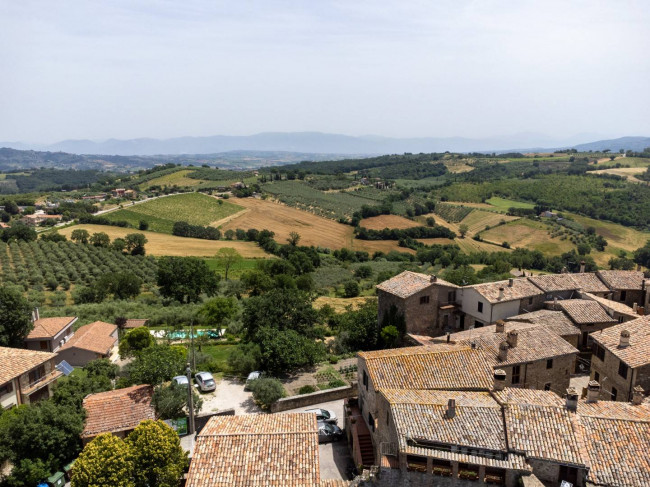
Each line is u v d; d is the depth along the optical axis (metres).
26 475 30.92
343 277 129.75
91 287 93.06
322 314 73.25
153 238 164.38
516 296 53.41
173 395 38.34
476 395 29.42
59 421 33.09
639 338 35.88
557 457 23.48
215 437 27.59
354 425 34.03
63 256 124.06
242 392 45.75
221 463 26.08
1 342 51.78
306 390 44.19
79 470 25.50
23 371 41.34
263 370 49.38
